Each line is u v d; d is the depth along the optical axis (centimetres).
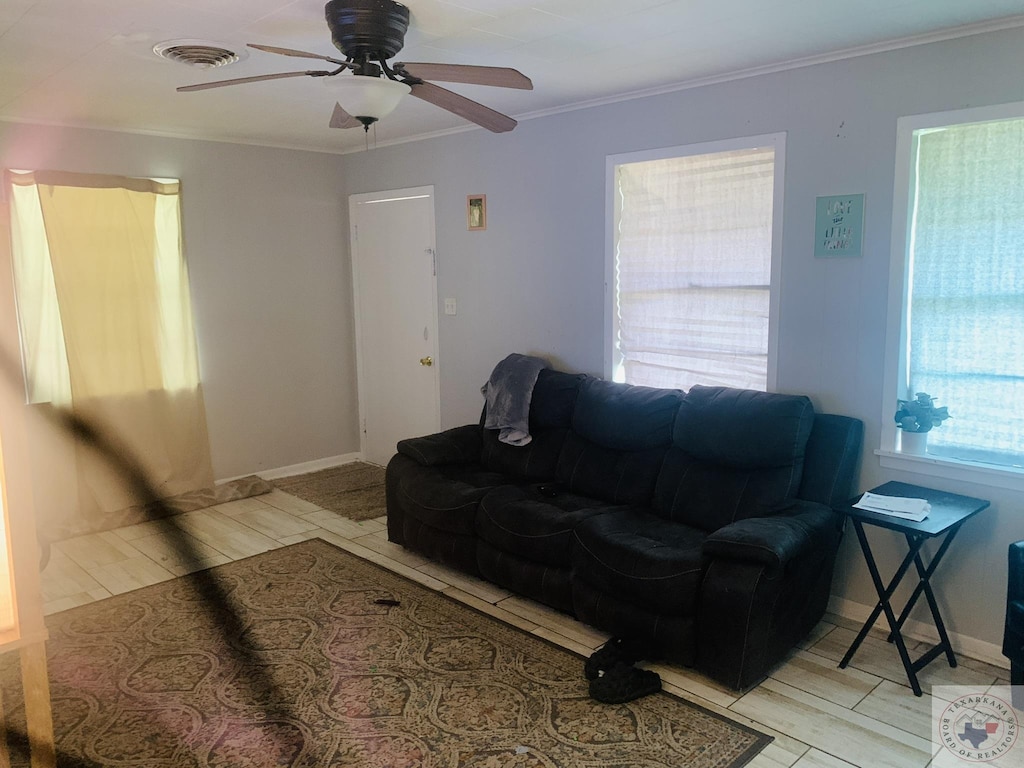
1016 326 287
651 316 400
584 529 311
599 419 375
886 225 306
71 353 432
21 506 158
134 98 371
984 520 290
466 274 487
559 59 317
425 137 496
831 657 296
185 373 484
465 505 361
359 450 590
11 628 162
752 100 339
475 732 248
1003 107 273
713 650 271
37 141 420
